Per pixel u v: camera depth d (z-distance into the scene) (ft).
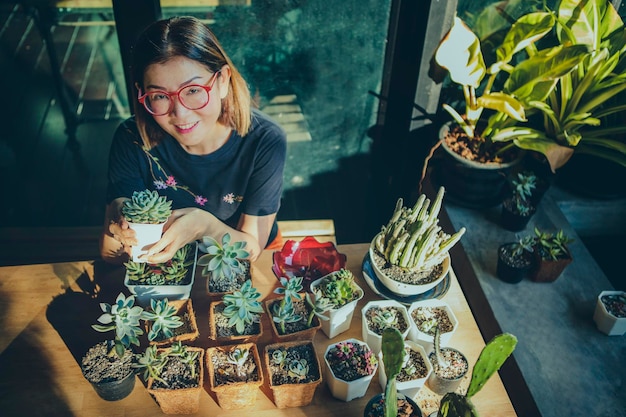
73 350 4.24
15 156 9.27
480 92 7.18
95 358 3.89
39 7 8.08
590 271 6.12
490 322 5.71
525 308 5.70
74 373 4.11
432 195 6.99
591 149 6.37
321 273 4.68
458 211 6.68
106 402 3.96
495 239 6.37
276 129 5.05
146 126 4.68
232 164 5.06
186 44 4.05
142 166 5.11
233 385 3.74
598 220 7.27
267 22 6.75
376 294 4.78
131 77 4.34
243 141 4.97
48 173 9.12
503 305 5.72
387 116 7.63
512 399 5.36
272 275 4.84
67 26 11.64
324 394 4.11
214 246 3.96
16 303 4.50
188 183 5.20
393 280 4.51
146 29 4.14
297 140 8.02
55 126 9.83
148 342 4.24
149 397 4.01
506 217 6.35
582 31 5.65
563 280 5.99
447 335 4.28
